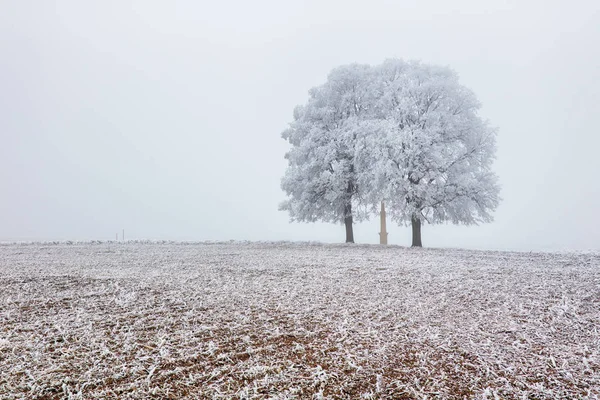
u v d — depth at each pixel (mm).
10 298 9188
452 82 25734
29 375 5328
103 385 5184
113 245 24969
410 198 23828
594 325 7574
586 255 18125
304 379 5352
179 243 27422
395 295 10016
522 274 12703
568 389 5176
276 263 15617
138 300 9258
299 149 28016
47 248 22125
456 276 12438
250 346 6488
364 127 25531
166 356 6020
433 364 5910
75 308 8547
